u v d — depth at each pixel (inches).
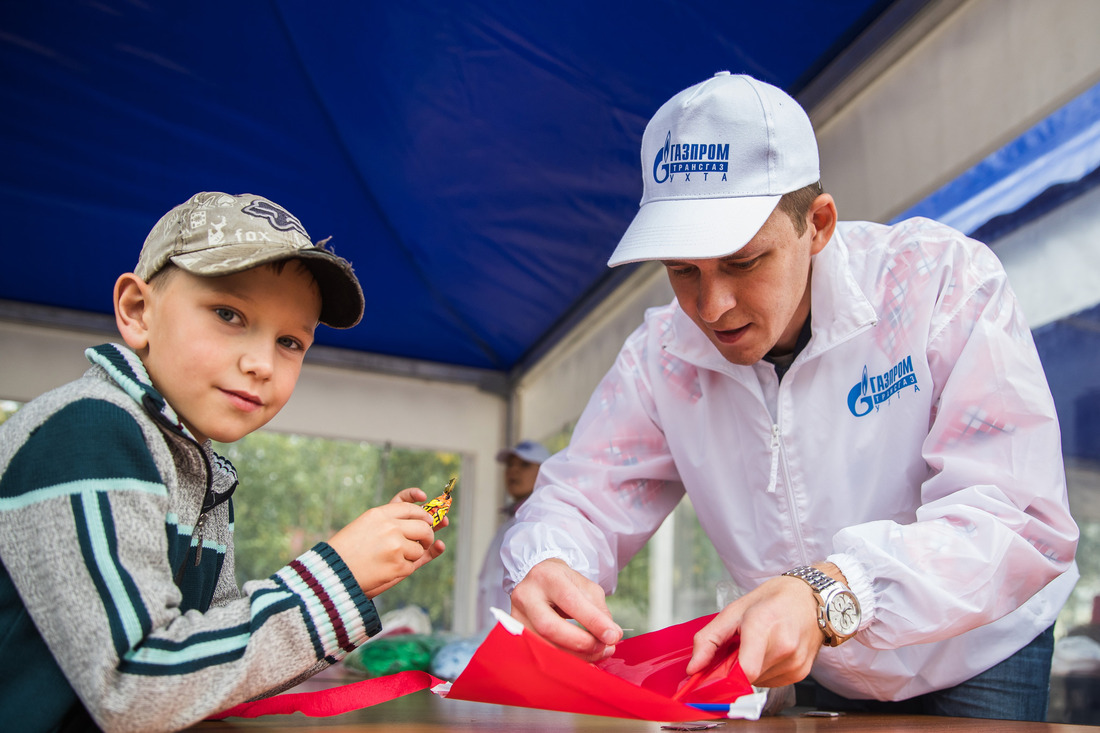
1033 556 41.3
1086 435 75.8
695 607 137.9
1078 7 60.3
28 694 27.1
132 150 126.2
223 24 107.0
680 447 57.7
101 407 29.7
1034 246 77.9
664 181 44.8
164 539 29.5
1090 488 75.6
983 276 47.8
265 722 34.6
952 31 72.1
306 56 110.2
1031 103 63.9
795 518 52.6
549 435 163.6
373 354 175.0
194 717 26.5
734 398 54.7
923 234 50.8
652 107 100.5
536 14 92.3
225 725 32.7
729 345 46.7
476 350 175.2
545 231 131.5
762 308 44.4
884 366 50.0
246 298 33.4
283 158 128.6
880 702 55.9
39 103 117.6
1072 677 76.9
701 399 56.6
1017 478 43.5
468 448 180.4
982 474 44.3
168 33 108.3
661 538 148.8
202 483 34.1
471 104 109.6
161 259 33.5
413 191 129.6
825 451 51.5
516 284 147.2
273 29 107.2
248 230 34.0
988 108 67.7
